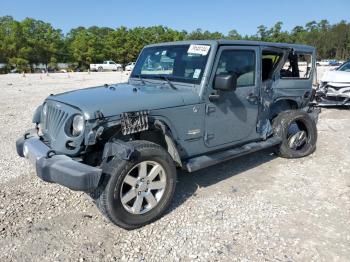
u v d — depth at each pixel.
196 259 3.01
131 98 3.57
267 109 5.10
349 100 10.02
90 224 3.61
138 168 3.44
